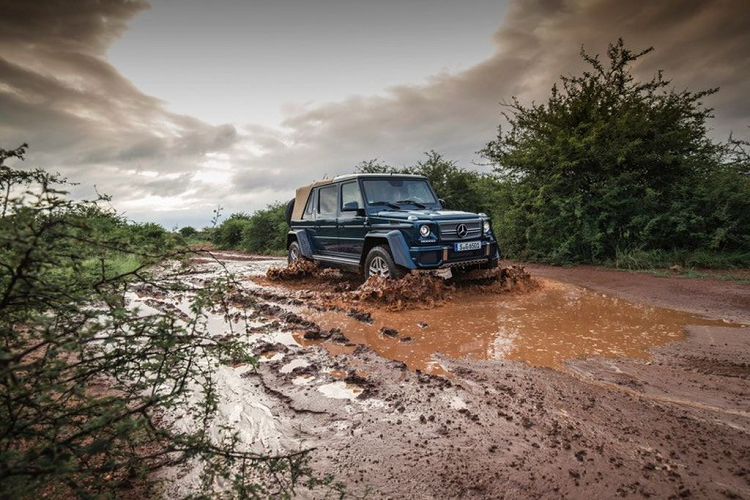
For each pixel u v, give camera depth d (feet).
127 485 6.31
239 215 74.02
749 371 10.42
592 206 31.32
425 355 12.23
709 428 7.74
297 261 28.40
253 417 8.60
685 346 12.43
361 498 5.82
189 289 5.84
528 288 21.29
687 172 30.66
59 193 4.57
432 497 6.04
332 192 26.22
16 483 3.90
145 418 4.93
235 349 6.05
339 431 7.98
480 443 7.40
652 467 6.57
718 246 27.71
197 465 6.89
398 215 20.90
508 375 10.50
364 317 16.35
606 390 9.50
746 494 5.92
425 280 18.90
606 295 19.84
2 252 4.19
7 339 4.80
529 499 5.93
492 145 38.96
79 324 4.70
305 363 11.71
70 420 4.57
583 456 6.93
